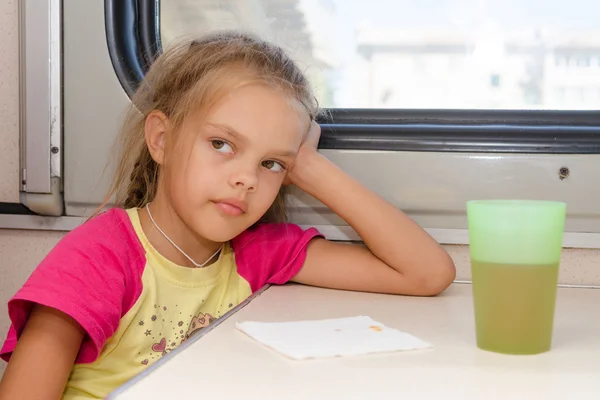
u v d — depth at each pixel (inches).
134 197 41.1
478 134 41.8
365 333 25.5
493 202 24.7
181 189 33.9
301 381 19.5
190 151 33.6
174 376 19.5
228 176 32.9
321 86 42.4
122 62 42.1
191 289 36.0
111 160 42.4
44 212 43.3
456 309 32.8
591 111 41.3
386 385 19.3
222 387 18.7
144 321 33.8
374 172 42.7
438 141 42.0
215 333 25.4
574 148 41.2
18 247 44.5
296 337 24.5
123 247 33.6
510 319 23.1
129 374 33.1
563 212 23.3
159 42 42.3
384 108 42.5
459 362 22.0
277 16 41.9
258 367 20.8
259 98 33.2
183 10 42.1
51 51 42.2
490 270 23.4
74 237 32.6
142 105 39.6
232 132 32.7
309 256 39.1
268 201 34.9
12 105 43.4
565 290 39.9
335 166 40.0
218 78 33.5
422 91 42.0
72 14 42.2
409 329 27.5
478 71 41.4
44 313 29.6
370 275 37.6
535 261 22.9
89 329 28.9
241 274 38.9
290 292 37.0
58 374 28.7
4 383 28.3
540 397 18.4
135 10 42.3
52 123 42.5
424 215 42.8
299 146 36.0
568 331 27.1
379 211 38.3
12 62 43.3
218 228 33.7
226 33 38.9
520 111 41.6
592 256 42.8
